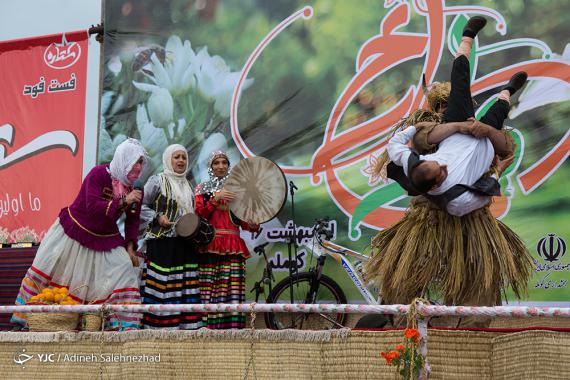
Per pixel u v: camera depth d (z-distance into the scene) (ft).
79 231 21.27
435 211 16.05
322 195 24.26
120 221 26.30
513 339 13.42
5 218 27.43
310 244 23.95
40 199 27.09
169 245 22.09
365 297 23.13
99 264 21.31
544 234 21.75
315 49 25.04
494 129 16.08
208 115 25.91
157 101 26.50
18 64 28.17
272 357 15.52
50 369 18.15
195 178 25.79
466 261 15.75
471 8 23.47
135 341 17.12
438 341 13.92
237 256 22.65
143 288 22.57
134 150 21.72
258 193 22.62
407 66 23.97
